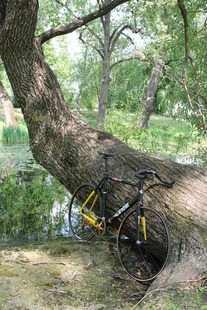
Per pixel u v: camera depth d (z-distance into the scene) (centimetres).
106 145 433
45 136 463
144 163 389
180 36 674
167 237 312
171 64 765
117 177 388
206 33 647
